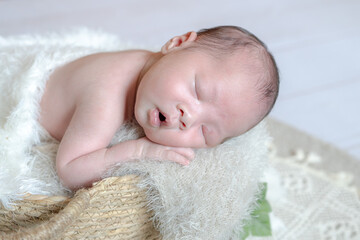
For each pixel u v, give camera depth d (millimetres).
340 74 2789
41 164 1374
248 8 3074
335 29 3059
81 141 1338
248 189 1416
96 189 1158
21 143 1380
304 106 2592
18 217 1227
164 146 1332
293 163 2104
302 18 3100
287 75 2715
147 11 2863
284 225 1792
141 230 1301
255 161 1470
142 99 1339
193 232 1214
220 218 1274
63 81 1461
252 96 1371
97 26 2674
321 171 2096
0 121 1430
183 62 1354
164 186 1226
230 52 1392
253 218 1592
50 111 1471
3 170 1266
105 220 1221
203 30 1554
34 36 1863
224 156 1381
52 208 1188
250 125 1436
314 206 1894
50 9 2688
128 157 1315
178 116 1303
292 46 2889
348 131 2521
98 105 1371
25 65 1495
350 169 2281
